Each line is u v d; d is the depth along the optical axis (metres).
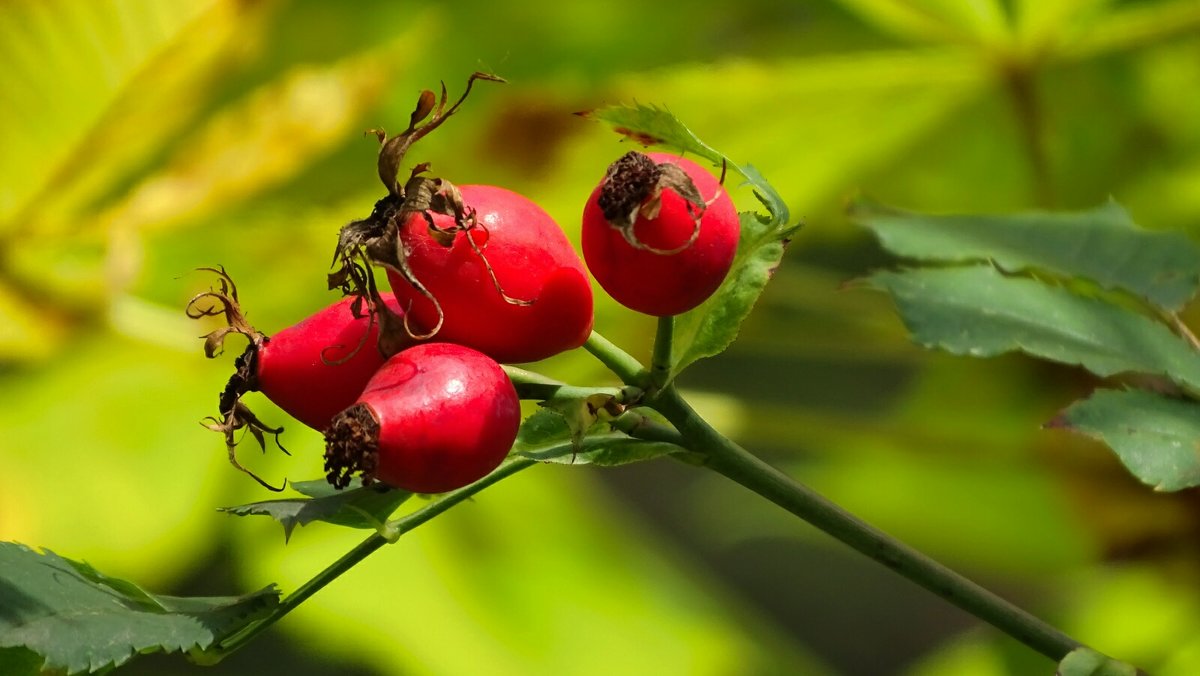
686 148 0.54
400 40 0.68
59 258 0.66
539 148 0.65
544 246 0.52
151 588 0.66
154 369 0.67
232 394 0.53
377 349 0.53
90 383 0.66
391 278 0.52
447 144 0.72
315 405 0.53
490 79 0.53
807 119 0.64
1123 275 0.58
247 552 0.68
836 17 0.70
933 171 0.70
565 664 0.70
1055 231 0.59
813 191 0.65
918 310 0.57
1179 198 0.73
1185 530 0.69
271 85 0.70
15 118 0.64
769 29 0.73
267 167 0.66
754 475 0.54
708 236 0.52
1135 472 0.54
